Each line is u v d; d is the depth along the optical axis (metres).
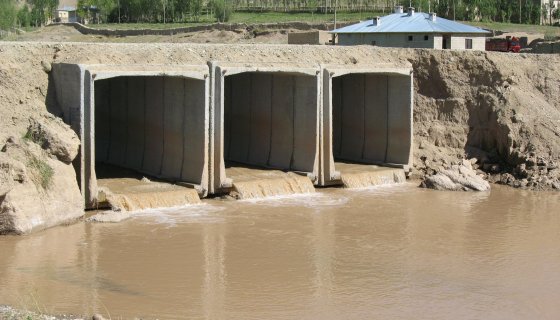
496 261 36.56
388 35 69.62
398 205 47.66
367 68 54.28
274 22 107.94
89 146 42.72
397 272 34.78
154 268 34.56
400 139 57.00
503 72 58.84
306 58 52.66
